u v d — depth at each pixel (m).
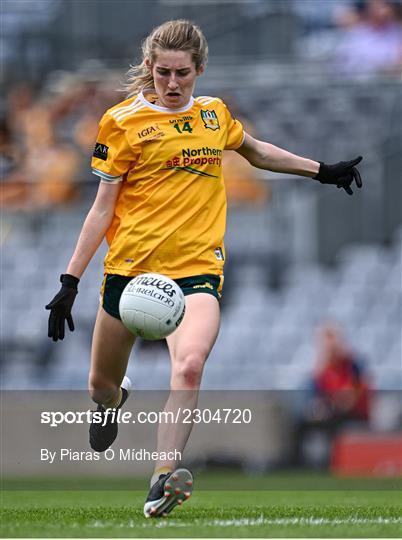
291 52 62.78
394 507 19.83
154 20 65.06
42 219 60.56
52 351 54.81
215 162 16.62
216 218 16.66
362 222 56.06
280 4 63.12
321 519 16.12
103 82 62.34
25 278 58.78
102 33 65.50
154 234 16.30
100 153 16.45
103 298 17.00
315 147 60.06
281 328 53.72
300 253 56.50
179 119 16.45
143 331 15.34
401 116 59.75
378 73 60.94
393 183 56.03
